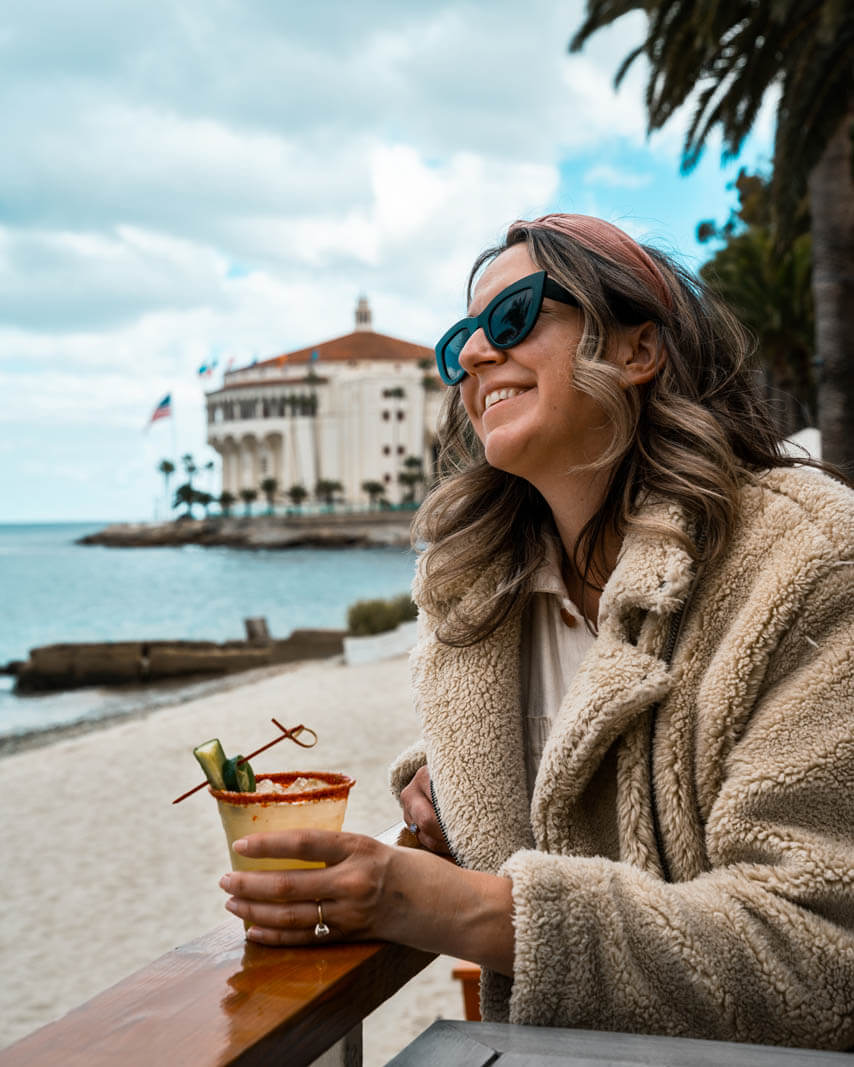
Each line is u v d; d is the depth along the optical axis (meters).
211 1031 0.72
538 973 0.90
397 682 14.66
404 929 0.90
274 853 0.88
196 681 23.94
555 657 1.29
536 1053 0.83
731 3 8.44
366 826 6.12
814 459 1.23
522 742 1.23
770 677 1.03
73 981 4.45
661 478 1.13
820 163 9.84
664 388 1.19
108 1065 0.68
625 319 1.21
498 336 1.20
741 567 1.08
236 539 130.38
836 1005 0.91
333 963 0.86
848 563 1.02
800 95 8.63
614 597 1.10
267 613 46.47
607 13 9.84
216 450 149.25
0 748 14.05
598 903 0.93
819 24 8.35
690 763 1.06
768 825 0.97
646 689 1.04
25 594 64.12
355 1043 0.92
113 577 81.62
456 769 1.19
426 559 1.33
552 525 1.32
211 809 7.77
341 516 127.38
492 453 1.22
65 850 6.77
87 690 23.88
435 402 129.75
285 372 145.38
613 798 1.11
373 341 155.50
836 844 0.97
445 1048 0.84
